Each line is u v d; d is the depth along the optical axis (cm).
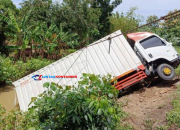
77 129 285
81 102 275
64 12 1805
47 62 1298
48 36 1497
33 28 1625
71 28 1892
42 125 302
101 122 293
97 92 298
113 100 480
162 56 693
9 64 1123
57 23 1789
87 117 283
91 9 2103
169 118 404
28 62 1185
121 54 677
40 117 316
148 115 462
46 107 305
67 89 302
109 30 2377
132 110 516
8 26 1380
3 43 1639
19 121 380
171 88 630
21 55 1459
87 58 702
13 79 1065
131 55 669
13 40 1667
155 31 2075
